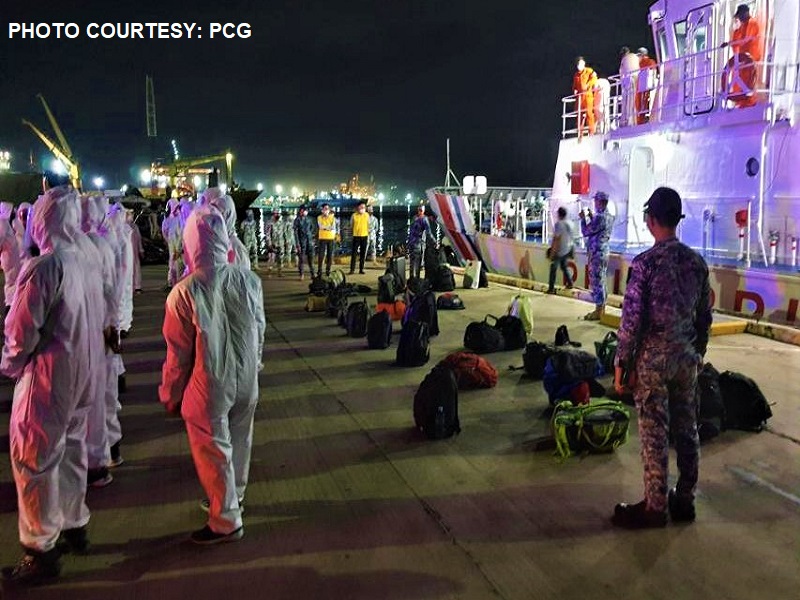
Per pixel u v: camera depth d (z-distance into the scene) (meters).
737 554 3.66
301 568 3.60
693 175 11.40
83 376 3.46
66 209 3.43
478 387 6.96
